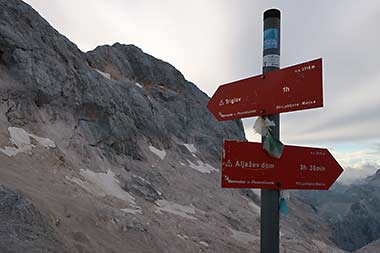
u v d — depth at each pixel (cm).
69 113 2891
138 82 6197
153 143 4456
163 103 6031
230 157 325
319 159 362
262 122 346
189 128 6031
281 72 338
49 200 1362
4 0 2781
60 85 2827
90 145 2939
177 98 6288
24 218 900
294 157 349
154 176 3456
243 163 330
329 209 16138
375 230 11944
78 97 3019
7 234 798
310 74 315
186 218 2695
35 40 2839
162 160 4188
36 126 2402
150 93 5981
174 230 2170
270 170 338
